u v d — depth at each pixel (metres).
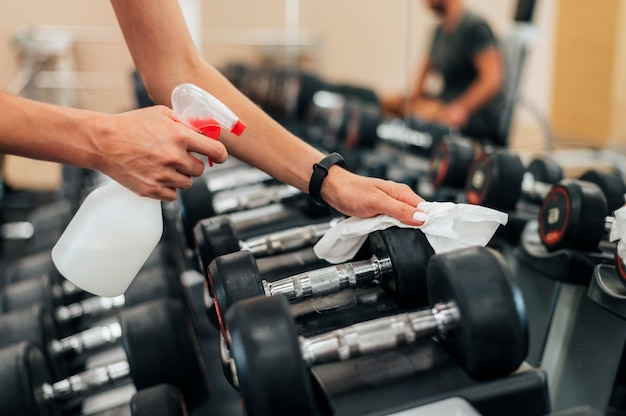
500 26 2.44
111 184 0.88
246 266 0.85
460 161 1.59
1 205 3.26
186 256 1.56
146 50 1.07
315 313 0.94
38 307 1.38
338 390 0.77
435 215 0.90
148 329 1.18
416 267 0.90
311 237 1.14
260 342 0.69
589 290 0.99
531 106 2.23
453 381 0.77
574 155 1.49
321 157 1.05
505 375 0.77
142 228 0.88
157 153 0.82
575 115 2.39
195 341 1.23
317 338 0.78
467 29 2.10
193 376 1.20
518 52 2.08
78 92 3.90
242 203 1.51
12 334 1.32
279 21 3.03
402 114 2.38
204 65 1.09
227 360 0.88
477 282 0.76
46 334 1.34
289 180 1.06
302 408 0.70
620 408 0.96
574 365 1.03
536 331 1.12
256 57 3.12
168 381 1.18
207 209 1.38
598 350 0.98
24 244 3.26
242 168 2.14
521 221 1.25
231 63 3.14
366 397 0.76
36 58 3.81
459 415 0.69
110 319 1.74
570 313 1.04
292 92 3.06
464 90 2.14
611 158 1.49
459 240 0.90
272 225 1.42
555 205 1.10
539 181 1.33
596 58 2.35
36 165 3.95
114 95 3.92
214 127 0.85
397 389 0.76
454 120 2.10
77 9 3.83
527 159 1.44
